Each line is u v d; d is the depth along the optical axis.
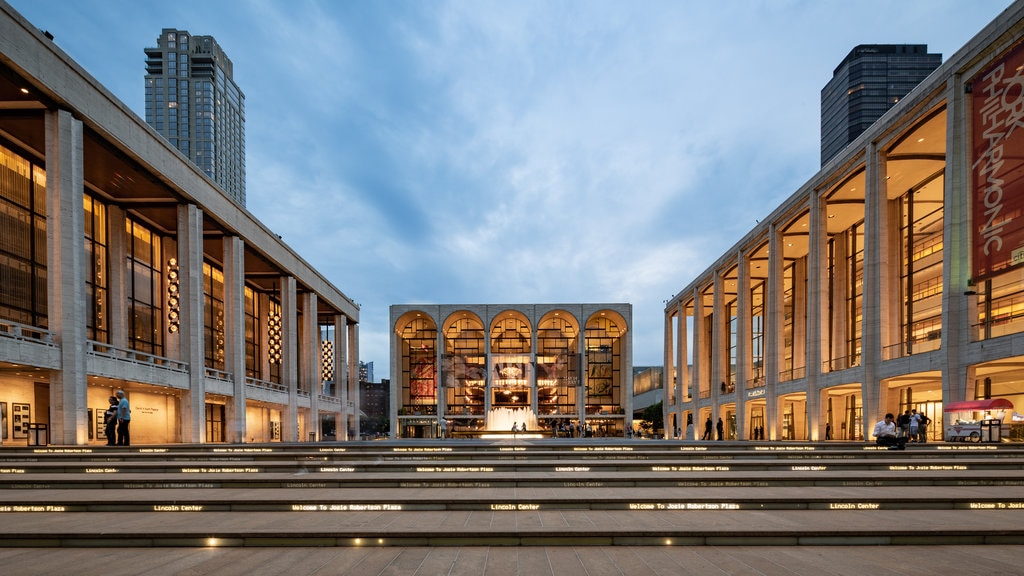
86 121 23.14
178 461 13.65
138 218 34.22
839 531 6.59
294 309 46.72
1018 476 10.25
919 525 6.91
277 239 43.75
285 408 45.59
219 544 6.55
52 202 21.72
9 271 24.55
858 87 158.62
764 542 6.57
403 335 77.50
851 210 37.47
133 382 26.19
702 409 58.25
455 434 58.41
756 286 57.06
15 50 19.39
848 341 41.69
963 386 23.03
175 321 31.73
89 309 29.80
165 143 28.67
